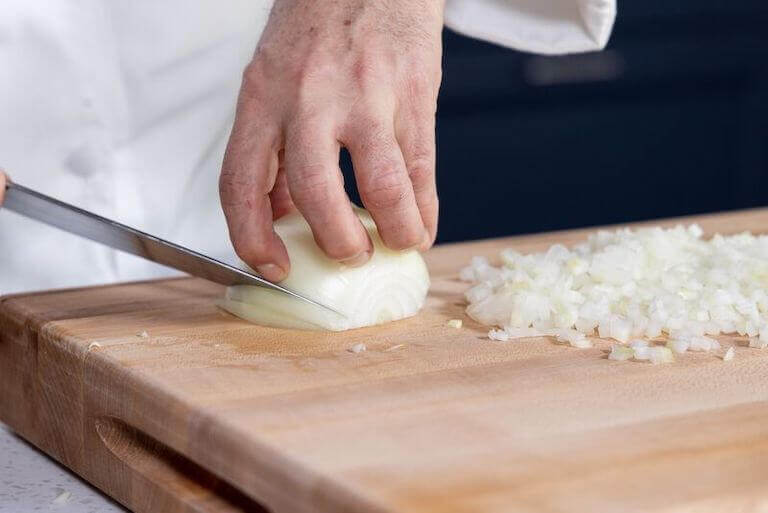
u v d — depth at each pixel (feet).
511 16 5.25
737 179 9.66
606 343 3.74
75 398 3.61
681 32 9.09
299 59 3.70
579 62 8.82
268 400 3.14
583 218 9.32
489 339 3.78
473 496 2.51
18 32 5.07
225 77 5.50
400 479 2.60
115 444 3.44
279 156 4.14
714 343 3.69
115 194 5.44
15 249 5.33
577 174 9.18
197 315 4.04
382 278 3.96
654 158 9.39
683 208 9.62
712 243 4.68
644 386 3.30
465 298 4.31
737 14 9.20
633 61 8.99
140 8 5.24
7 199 3.91
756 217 5.85
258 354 3.59
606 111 9.09
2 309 4.10
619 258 4.25
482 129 8.77
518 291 4.00
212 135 5.57
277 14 3.86
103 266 5.45
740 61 9.34
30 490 3.50
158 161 5.50
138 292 4.36
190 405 3.09
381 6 3.80
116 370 3.41
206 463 3.02
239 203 3.72
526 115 8.88
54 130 5.26
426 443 2.82
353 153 3.66
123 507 3.39
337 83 3.67
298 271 3.88
